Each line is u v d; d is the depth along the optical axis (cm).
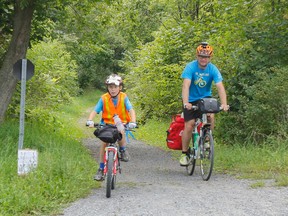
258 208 618
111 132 735
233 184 812
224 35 1376
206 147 861
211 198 684
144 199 691
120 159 789
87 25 1750
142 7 2412
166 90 2034
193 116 888
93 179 839
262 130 1142
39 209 627
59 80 2181
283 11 1314
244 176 869
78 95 5266
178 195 714
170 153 1516
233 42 1376
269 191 726
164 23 2234
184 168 1111
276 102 1109
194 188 784
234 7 1331
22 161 781
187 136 907
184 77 866
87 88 5772
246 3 1328
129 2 2400
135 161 1288
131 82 2378
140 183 854
